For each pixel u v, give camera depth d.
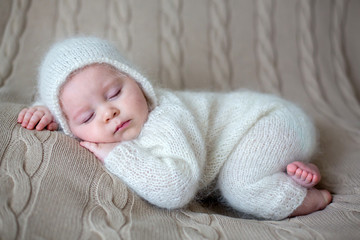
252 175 1.22
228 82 1.94
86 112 1.18
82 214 0.89
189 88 1.88
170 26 1.95
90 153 1.16
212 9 2.00
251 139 1.26
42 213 0.84
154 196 1.07
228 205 1.32
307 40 2.07
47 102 1.23
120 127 1.18
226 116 1.37
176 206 1.10
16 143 1.06
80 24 1.85
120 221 0.90
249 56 2.00
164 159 1.12
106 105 1.18
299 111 1.42
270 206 1.17
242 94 1.47
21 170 0.96
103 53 1.23
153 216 1.01
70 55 1.20
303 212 1.18
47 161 1.01
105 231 0.83
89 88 1.16
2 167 0.95
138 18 1.92
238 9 2.03
